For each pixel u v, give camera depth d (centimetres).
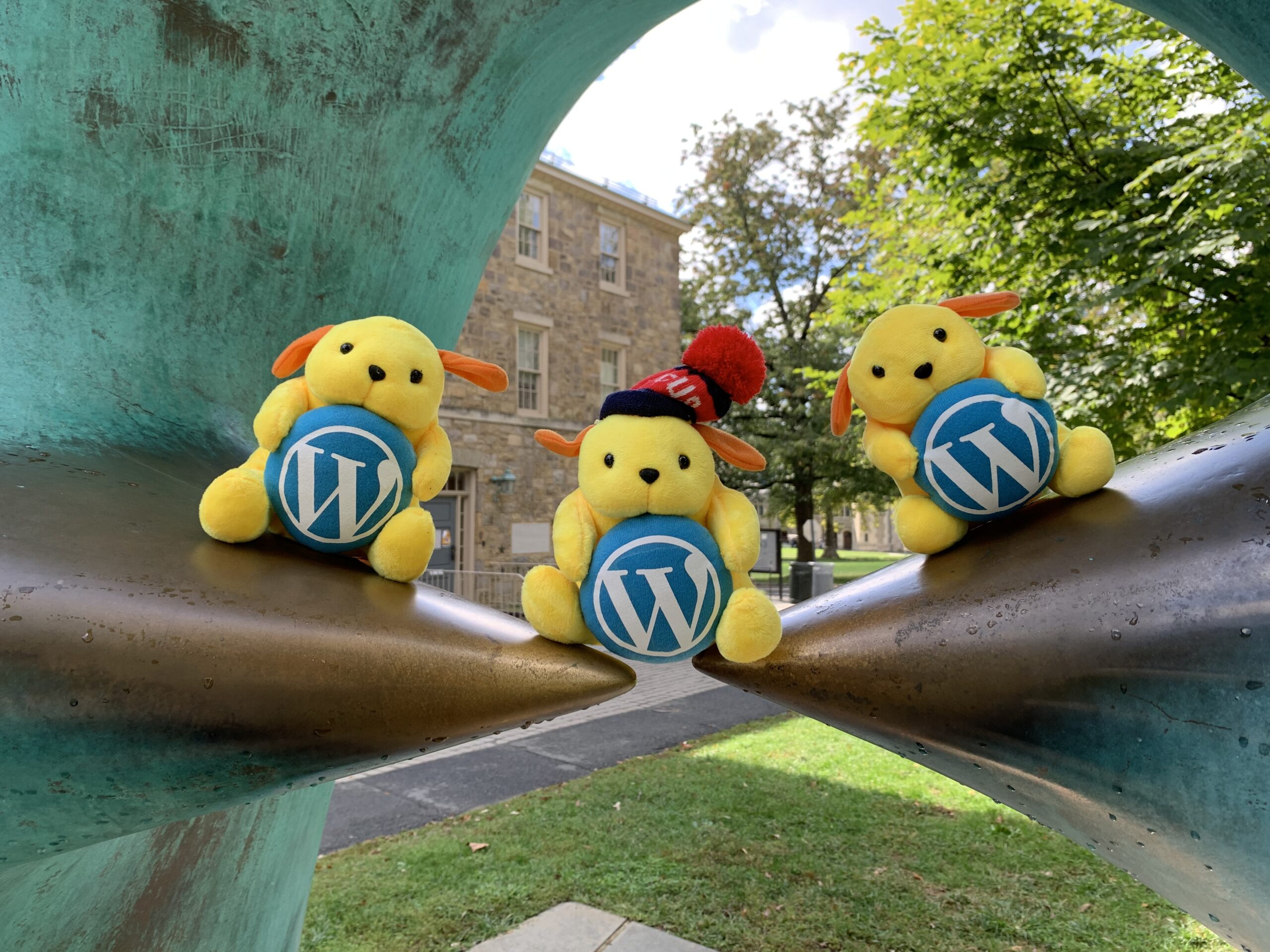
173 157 72
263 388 80
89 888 67
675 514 59
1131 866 64
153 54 71
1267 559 55
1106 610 57
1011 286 326
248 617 53
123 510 57
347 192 82
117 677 50
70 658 50
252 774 54
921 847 200
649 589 57
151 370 71
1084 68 302
